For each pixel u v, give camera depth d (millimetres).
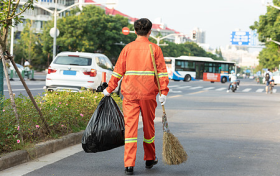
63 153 5469
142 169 4707
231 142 6805
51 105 6391
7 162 4520
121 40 53156
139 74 4371
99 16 50469
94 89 12039
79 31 48125
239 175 4551
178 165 4953
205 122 9602
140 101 4375
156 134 7512
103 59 13188
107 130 4520
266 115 11719
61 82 11977
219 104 15312
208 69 46906
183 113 11594
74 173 4441
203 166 4945
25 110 5996
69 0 78938
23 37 57656
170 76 45656
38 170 4508
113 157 5344
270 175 4582
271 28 42562
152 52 4348
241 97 20422
